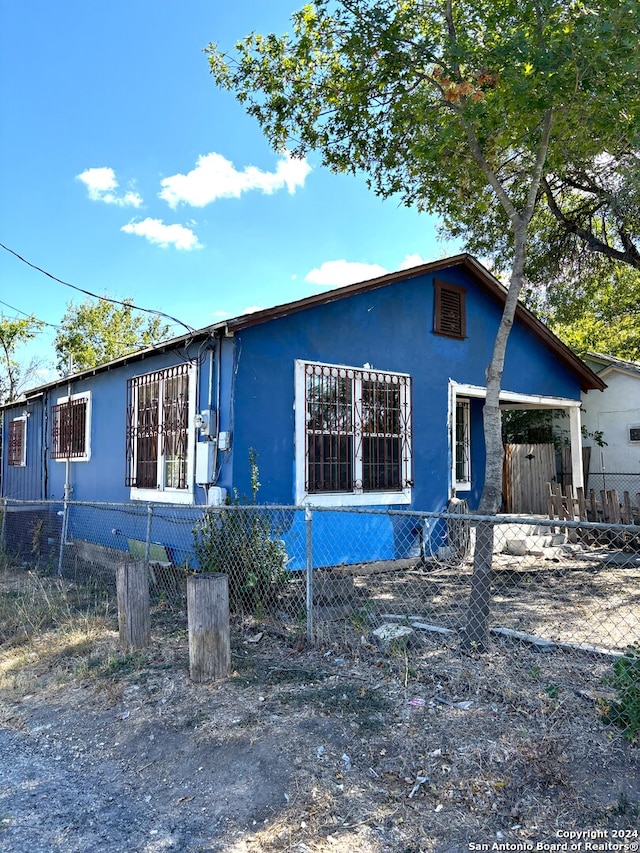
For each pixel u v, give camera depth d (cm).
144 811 288
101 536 955
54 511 1086
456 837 260
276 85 842
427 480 907
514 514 1311
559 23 583
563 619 584
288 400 744
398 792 291
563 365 1184
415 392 903
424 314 927
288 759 318
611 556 949
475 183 842
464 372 986
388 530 843
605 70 546
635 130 610
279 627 539
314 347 778
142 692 416
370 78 716
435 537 908
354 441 812
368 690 399
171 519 680
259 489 703
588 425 1522
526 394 1095
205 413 704
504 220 1182
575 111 620
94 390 1012
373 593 689
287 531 725
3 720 399
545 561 926
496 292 1025
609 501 1045
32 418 1277
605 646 484
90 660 486
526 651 461
